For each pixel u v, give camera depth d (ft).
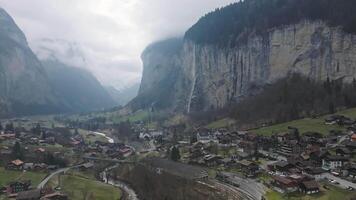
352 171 504.43
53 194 515.91
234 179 560.20
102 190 578.25
